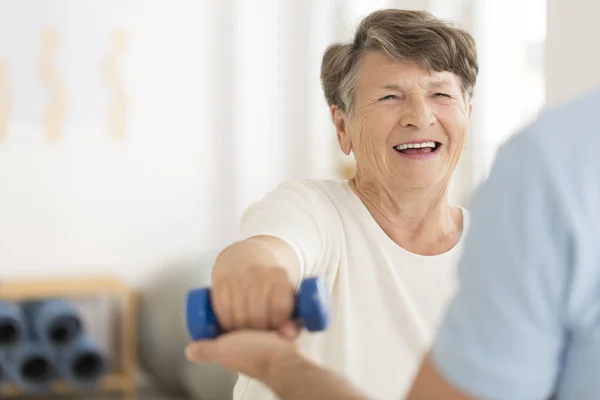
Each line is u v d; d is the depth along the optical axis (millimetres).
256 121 5395
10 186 5004
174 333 4797
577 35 2285
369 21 1701
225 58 5332
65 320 4637
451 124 1686
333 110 1842
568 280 732
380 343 1609
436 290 1634
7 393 4645
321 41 5445
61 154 5074
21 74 4980
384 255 1631
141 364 5004
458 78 1709
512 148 759
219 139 5340
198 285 4922
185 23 5254
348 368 1584
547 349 749
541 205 726
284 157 5449
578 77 2277
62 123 5066
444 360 765
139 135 5207
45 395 4832
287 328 906
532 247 726
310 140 5465
